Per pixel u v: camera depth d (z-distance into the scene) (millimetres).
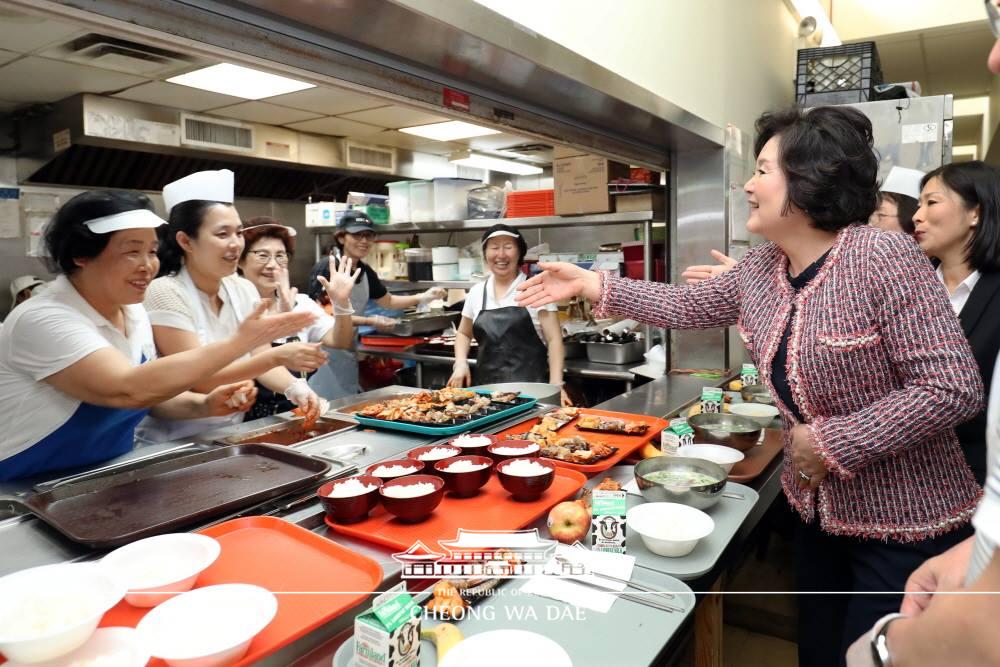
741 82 3617
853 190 1326
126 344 1778
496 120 2209
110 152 3871
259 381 2316
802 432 1331
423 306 4973
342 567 1154
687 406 2602
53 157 3760
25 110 3854
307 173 4961
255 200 4848
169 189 2119
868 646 619
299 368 1898
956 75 5984
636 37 2533
